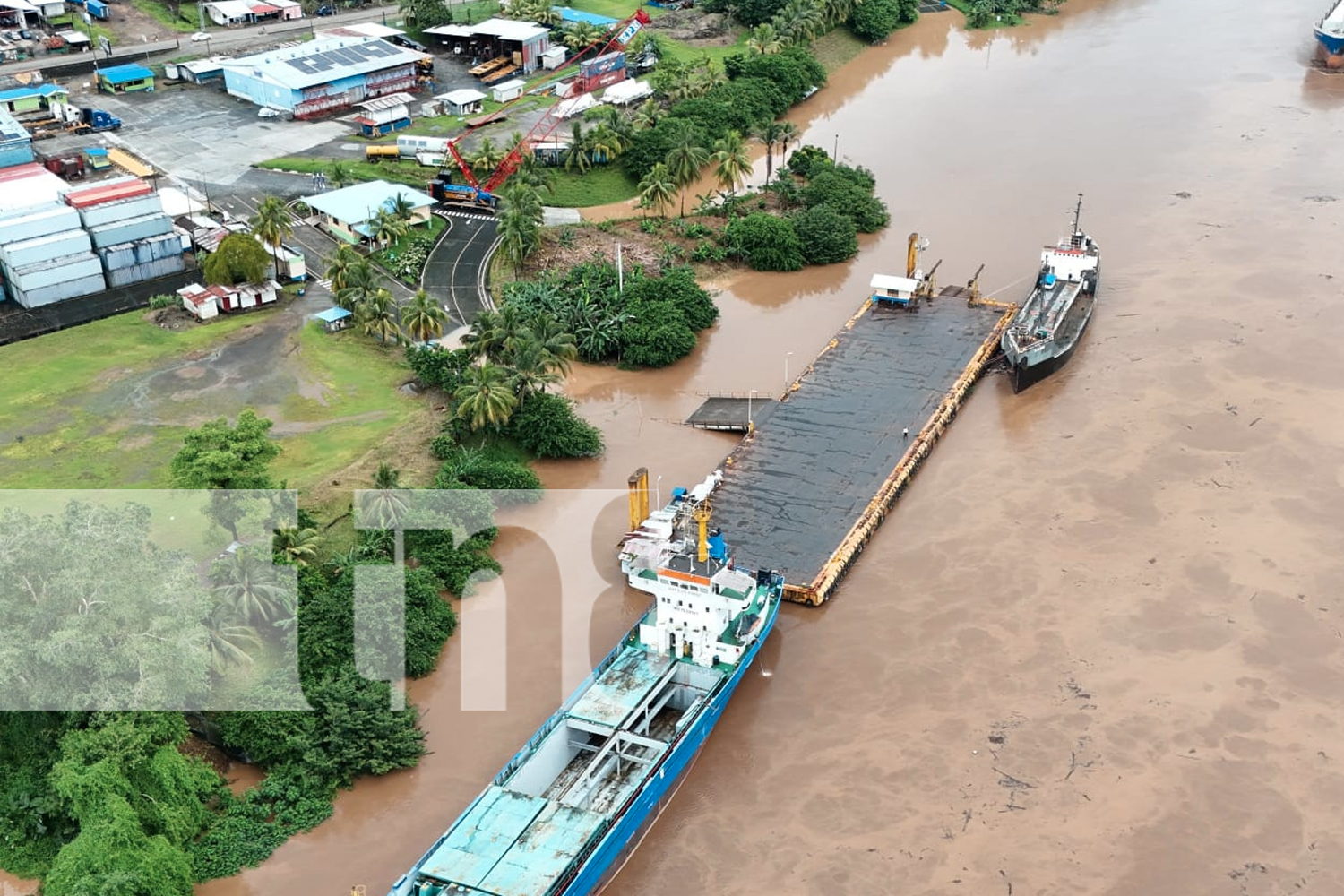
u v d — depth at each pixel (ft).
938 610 350.23
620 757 295.48
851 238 574.97
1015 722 310.86
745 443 425.69
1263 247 556.51
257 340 484.74
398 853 276.62
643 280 515.50
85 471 398.42
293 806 287.48
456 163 632.79
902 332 497.05
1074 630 340.80
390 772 298.76
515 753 303.68
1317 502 390.01
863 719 313.94
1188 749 301.02
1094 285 510.58
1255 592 352.28
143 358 471.21
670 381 475.72
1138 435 428.97
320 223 580.71
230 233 545.44
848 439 423.23
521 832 263.08
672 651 325.83
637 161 637.71
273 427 423.23
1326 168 635.66
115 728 271.69
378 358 471.21
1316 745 300.81
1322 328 489.26
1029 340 463.01
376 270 540.11
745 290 548.72
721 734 310.65
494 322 438.40
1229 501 392.27
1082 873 269.44
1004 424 440.45
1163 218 590.14
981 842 278.05
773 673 329.52
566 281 520.01
